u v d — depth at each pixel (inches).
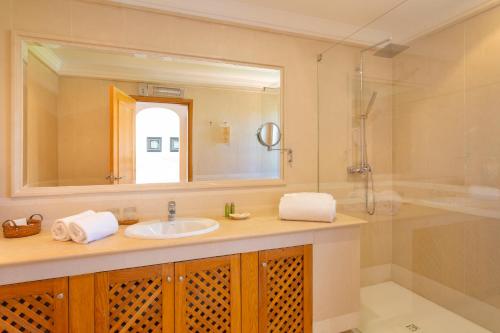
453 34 78.9
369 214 96.0
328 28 88.1
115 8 68.7
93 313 50.8
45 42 64.5
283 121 86.1
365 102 95.7
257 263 62.6
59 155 67.7
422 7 79.4
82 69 69.2
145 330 54.4
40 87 65.6
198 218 73.3
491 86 70.4
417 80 89.4
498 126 68.9
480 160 72.9
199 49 76.3
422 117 88.3
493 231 70.5
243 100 83.4
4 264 45.3
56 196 65.6
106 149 71.6
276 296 65.1
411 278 92.4
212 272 59.1
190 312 57.5
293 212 73.2
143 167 74.6
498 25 68.9
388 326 77.1
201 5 73.5
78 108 69.2
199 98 79.5
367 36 93.2
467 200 76.2
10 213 62.2
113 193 70.2
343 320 72.1
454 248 79.7
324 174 91.4
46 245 53.2
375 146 97.2
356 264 73.1
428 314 82.0
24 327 47.8
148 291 54.3
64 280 49.1
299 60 87.8
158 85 75.7
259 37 82.8
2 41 61.1
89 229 54.2
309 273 68.0
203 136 80.2
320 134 90.8
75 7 65.7
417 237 90.4
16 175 62.2
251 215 81.3
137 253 53.2
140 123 74.4
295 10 81.8
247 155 84.0
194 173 79.2
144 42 71.2
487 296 72.1
